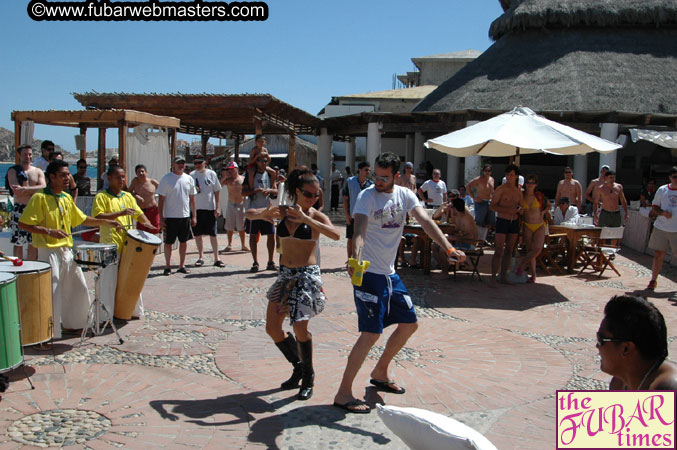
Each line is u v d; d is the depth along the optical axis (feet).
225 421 13.46
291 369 17.01
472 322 22.77
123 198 22.20
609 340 7.23
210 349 18.56
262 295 25.99
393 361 17.98
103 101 53.06
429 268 32.04
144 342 19.02
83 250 18.61
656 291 29.37
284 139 104.42
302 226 14.74
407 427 9.88
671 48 65.82
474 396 15.42
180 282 28.48
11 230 26.37
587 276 33.35
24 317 16.30
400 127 63.87
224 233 50.60
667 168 79.10
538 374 17.24
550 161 85.61
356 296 14.40
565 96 58.59
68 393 14.79
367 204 14.15
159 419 13.46
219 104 51.72
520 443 12.86
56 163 18.51
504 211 29.40
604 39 66.44
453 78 70.38
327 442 12.59
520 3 71.05
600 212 40.24
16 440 12.25
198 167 32.55
